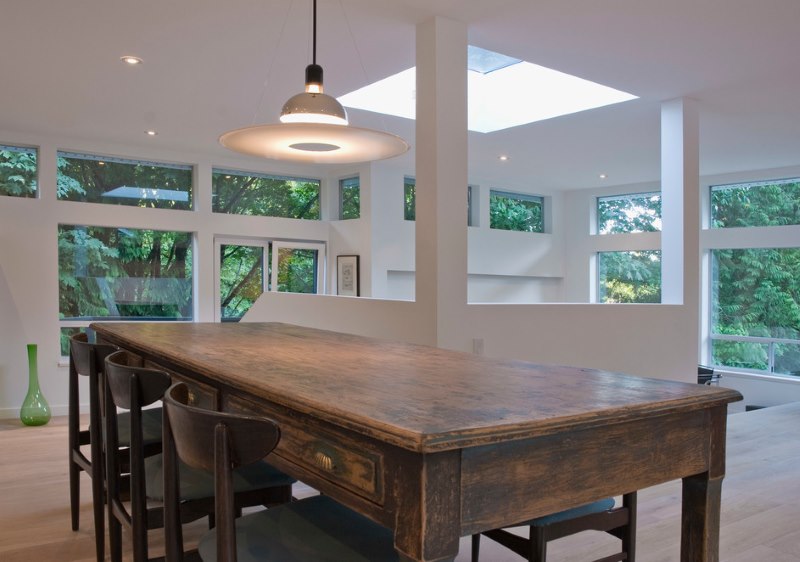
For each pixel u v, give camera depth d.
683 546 1.41
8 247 5.93
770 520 3.02
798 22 3.45
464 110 3.52
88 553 2.62
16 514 3.10
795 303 7.52
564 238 9.41
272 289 7.41
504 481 1.05
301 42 3.74
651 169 7.67
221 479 1.10
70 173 6.30
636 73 4.24
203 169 6.94
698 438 1.34
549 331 3.89
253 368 1.64
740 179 7.82
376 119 5.46
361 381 1.45
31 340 6.01
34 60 4.04
